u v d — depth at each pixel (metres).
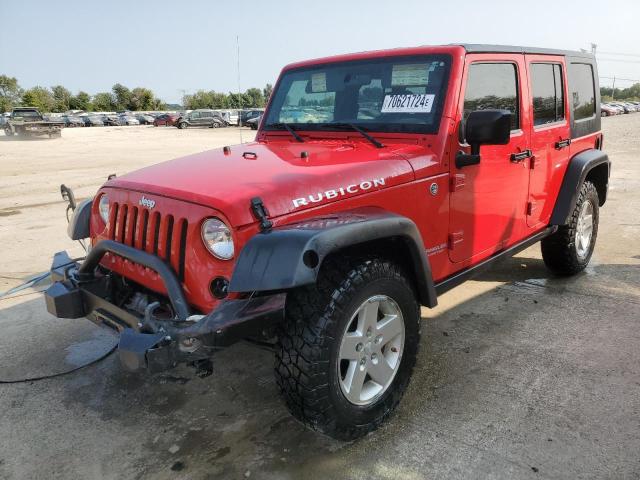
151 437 2.80
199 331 2.20
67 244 6.64
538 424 2.79
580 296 4.53
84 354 3.73
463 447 2.63
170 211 2.54
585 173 4.50
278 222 2.39
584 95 4.81
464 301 4.47
